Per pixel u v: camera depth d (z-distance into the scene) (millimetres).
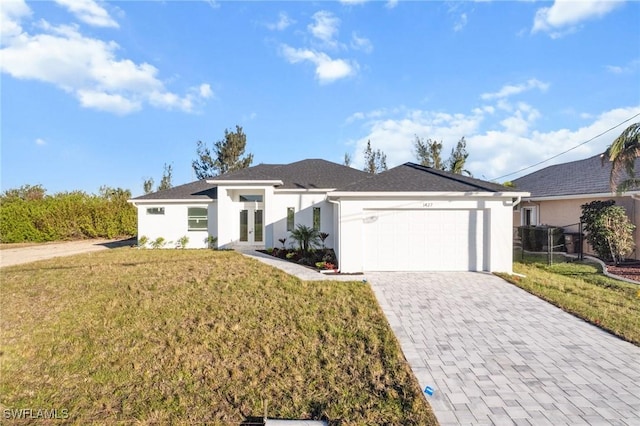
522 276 11430
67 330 7102
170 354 5969
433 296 9219
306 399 4617
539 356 5738
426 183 12938
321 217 19125
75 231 28344
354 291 9586
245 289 9875
